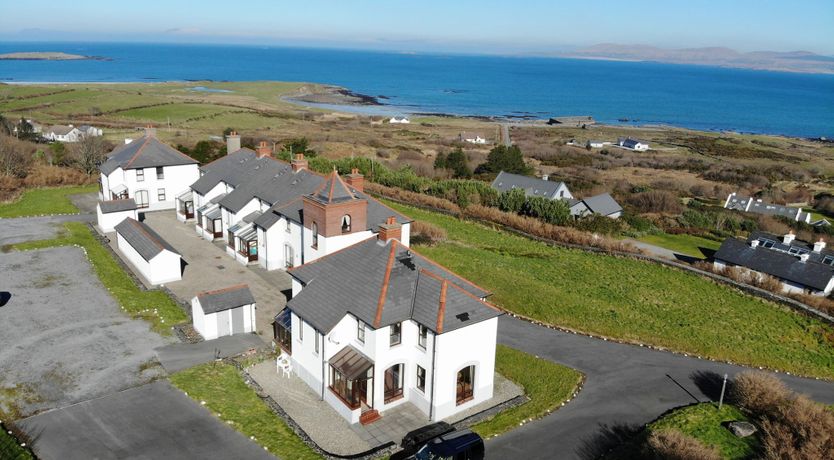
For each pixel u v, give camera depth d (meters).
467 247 58.97
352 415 29.05
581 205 81.50
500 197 75.12
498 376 34.59
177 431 27.56
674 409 32.00
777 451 27.00
